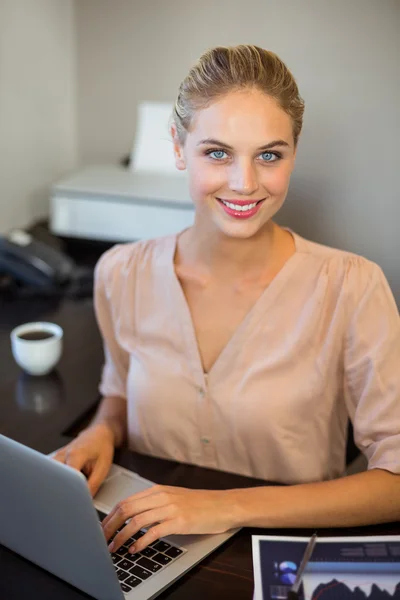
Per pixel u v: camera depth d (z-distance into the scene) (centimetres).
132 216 204
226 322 122
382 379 112
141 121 218
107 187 206
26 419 138
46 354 154
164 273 126
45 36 220
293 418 119
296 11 199
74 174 219
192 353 123
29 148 223
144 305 129
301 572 94
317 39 199
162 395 125
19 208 224
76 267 208
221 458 125
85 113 237
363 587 92
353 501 104
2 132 210
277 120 104
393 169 201
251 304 120
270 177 106
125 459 123
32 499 91
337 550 99
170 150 216
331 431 123
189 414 125
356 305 115
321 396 118
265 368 119
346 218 208
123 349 138
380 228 207
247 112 102
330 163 205
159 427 127
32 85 218
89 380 154
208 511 102
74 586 95
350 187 206
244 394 120
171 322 126
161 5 215
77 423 139
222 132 103
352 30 195
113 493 114
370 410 113
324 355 116
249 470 124
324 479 124
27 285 198
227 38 211
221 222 110
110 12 222
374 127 200
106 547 86
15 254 197
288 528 104
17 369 160
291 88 106
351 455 168
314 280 117
